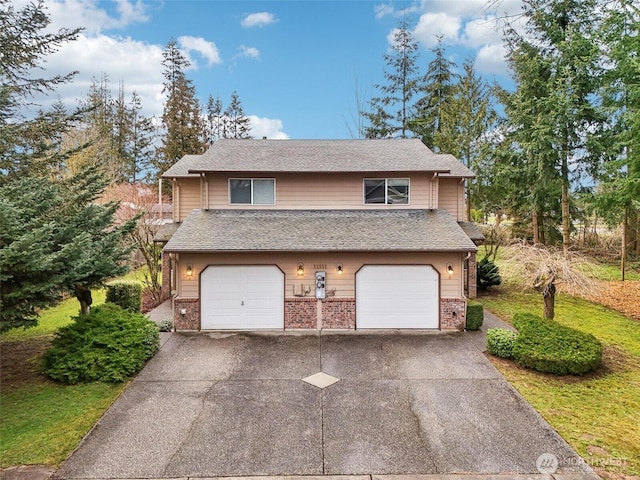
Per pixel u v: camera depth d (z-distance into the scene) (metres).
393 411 7.61
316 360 10.40
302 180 15.45
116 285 14.30
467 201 24.44
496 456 6.14
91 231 10.66
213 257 13.21
